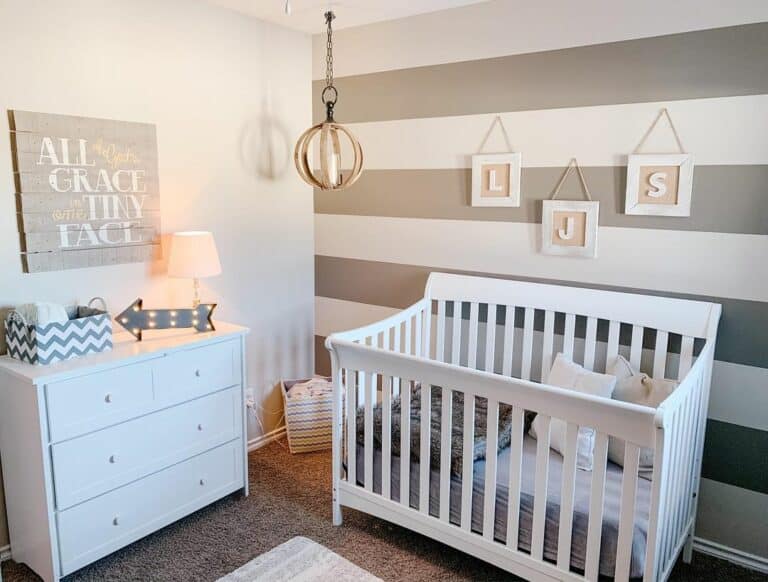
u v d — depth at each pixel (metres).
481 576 2.36
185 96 2.88
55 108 2.39
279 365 3.60
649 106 2.48
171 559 2.43
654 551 1.86
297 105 3.48
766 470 2.40
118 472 2.36
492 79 2.88
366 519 2.77
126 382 2.33
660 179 2.47
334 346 2.53
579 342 2.79
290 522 2.72
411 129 3.19
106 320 2.39
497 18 2.83
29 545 2.30
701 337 2.36
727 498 2.50
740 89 2.28
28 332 2.17
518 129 2.83
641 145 2.52
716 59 2.31
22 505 2.29
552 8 2.66
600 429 1.89
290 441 3.38
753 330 2.36
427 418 2.32
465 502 2.27
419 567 2.41
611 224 2.63
